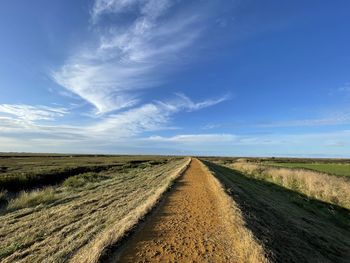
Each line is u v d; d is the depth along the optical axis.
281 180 34.31
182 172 33.59
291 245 9.43
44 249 8.58
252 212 12.33
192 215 11.17
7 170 44.59
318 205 21.95
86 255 6.92
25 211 15.61
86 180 34.19
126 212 12.30
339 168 53.94
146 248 7.44
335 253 11.12
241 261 6.61
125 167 58.69
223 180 25.44
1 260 8.13
